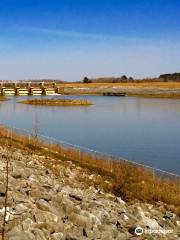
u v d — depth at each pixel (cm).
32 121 9575
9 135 4897
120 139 6875
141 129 8119
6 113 11681
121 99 18425
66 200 1694
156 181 3198
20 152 3488
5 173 1892
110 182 2988
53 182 2214
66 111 12375
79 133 7625
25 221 1234
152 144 6334
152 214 2144
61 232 1284
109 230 1438
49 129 8188
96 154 4450
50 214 1366
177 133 7500
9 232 1129
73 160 3928
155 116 10600
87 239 1280
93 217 1512
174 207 2534
